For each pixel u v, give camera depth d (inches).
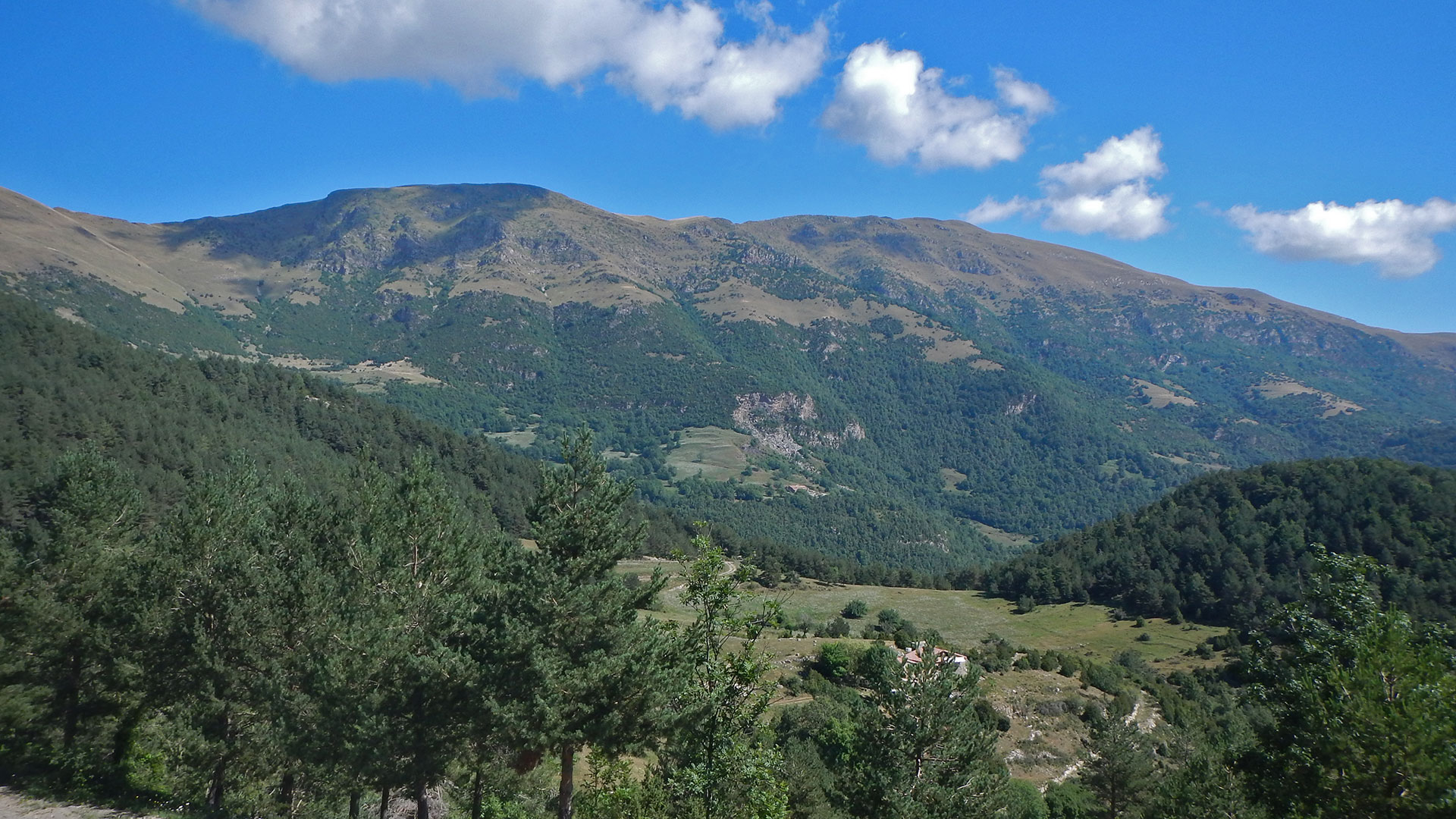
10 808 760.3
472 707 767.7
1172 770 1635.1
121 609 1061.1
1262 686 722.2
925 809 933.8
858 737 1051.3
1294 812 616.1
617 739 756.0
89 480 1234.0
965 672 1111.0
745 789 753.0
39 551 1185.4
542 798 1192.8
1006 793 1080.2
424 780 852.0
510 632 729.6
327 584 1031.0
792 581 4315.9
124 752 1082.1
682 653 773.3
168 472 3243.1
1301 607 722.2
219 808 925.8
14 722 1018.1
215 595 1047.0
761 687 780.0
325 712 844.0
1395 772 537.0
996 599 4426.7
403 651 825.5
